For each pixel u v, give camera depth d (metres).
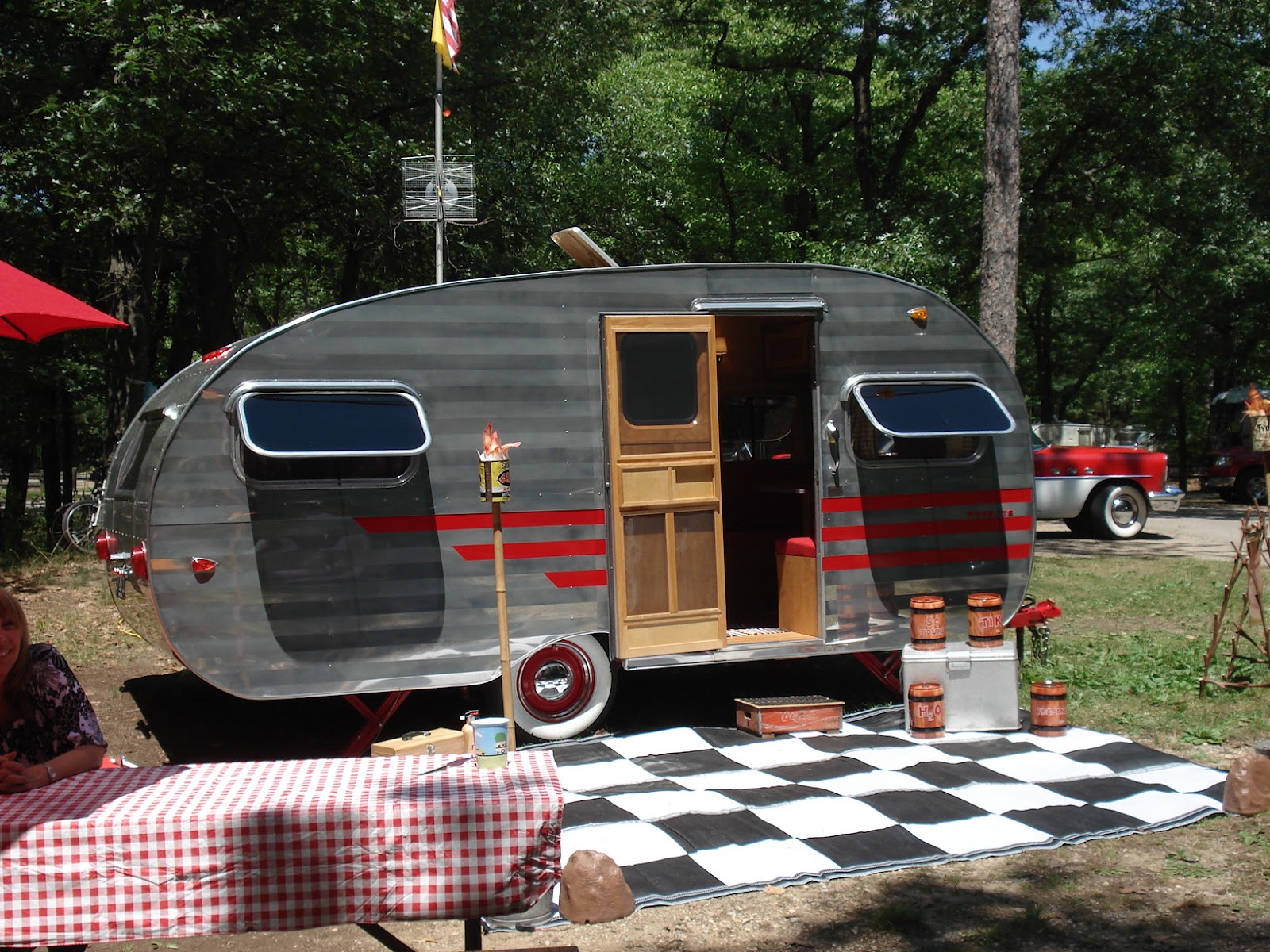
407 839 3.09
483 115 18.41
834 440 7.01
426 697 7.97
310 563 6.04
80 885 2.96
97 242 14.12
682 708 7.58
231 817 3.02
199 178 13.89
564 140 19.39
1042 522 19.81
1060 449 16.91
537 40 18.00
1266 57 19.28
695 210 23.73
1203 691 7.32
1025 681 7.75
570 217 20.47
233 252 17.48
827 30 20.14
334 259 23.56
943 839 4.92
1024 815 5.20
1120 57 18.80
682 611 6.77
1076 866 4.69
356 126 14.45
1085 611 10.64
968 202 19.06
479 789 3.25
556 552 6.52
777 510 8.62
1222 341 28.36
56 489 20.56
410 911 3.09
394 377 6.20
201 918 3.01
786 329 8.09
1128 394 43.44
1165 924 4.15
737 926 4.22
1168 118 19.16
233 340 19.59
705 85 22.53
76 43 13.85
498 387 6.40
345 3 13.55
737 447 8.59
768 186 23.00
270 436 5.82
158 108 11.88
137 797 3.20
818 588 7.04
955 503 7.27
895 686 7.48
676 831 5.02
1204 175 20.25
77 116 11.91
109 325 4.46
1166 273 26.33
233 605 5.90
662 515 6.73
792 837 4.96
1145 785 5.61
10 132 13.20
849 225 19.27
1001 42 11.16
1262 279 24.56
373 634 6.15
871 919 4.24
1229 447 26.39
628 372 6.66
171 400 6.61
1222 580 12.45
